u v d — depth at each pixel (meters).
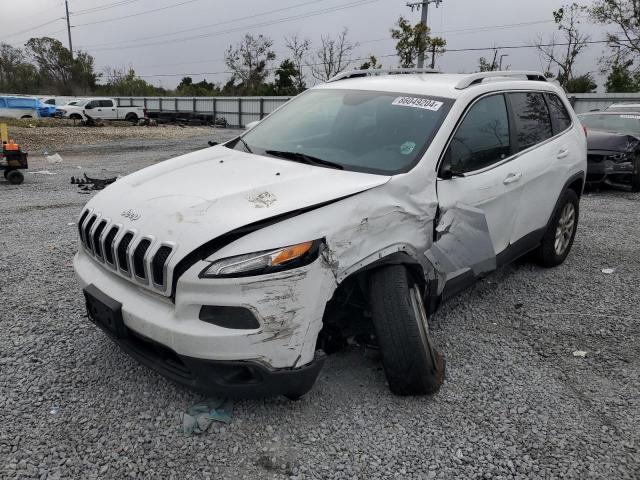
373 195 3.03
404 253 3.16
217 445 2.72
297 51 55.94
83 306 4.34
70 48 76.50
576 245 6.64
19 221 7.34
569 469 2.66
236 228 2.61
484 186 3.85
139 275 2.80
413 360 3.01
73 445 2.69
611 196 10.58
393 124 3.75
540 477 2.60
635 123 11.58
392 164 3.41
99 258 3.12
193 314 2.60
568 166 5.22
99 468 2.54
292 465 2.61
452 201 3.50
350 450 2.73
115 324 2.87
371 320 3.21
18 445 2.67
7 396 3.07
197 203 2.86
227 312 2.56
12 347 3.63
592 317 4.47
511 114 4.43
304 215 2.74
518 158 4.38
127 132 28.56
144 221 2.85
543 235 5.18
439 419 3.01
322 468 2.60
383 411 3.04
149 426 2.85
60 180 11.69
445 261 3.46
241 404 3.04
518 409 3.13
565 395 3.30
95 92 77.69
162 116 40.88
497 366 3.61
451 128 3.62
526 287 5.11
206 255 2.58
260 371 2.61
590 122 12.19
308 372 2.72
